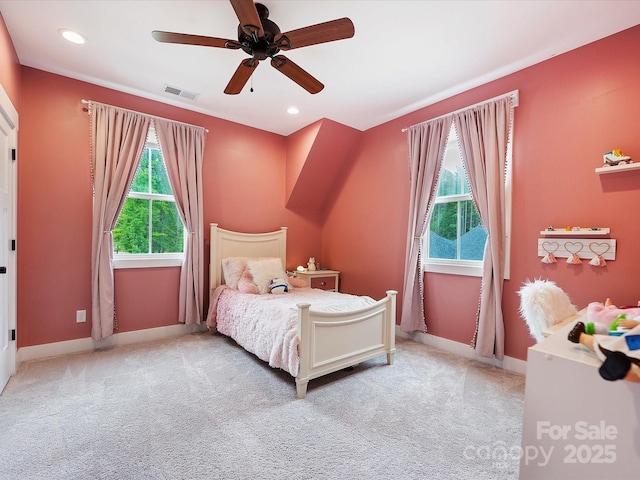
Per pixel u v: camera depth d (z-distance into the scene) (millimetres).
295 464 1535
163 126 3367
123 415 1931
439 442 1719
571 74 2375
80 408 1998
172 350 3062
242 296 3135
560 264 2402
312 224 4723
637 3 1896
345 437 1753
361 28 2172
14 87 2447
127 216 3320
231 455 1592
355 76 2820
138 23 2174
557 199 2428
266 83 2973
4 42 2150
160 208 3523
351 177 4305
